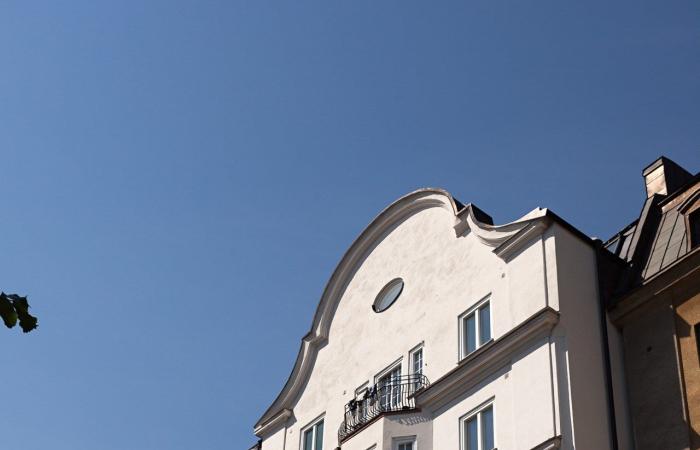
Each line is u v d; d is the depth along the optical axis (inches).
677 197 1128.2
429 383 1146.0
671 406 968.3
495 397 1042.7
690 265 1004.6
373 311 1295.5
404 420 1125.7
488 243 1154.7
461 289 1167.0
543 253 1073.5
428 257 1247.5
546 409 976.9
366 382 1244.5
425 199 1294.3
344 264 1381.6
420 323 1206.3
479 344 1106.1
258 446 1392.7
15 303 394.6
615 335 1049.5
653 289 1027.3
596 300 1062.4
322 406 1304.1
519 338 1034.1
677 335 994.1
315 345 1373.0
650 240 1117.1
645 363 1011.3
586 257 1088.8
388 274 1304.1
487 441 1034.7
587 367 1004.6
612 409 987.9
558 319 1016.2
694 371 963.3
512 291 1088.2
